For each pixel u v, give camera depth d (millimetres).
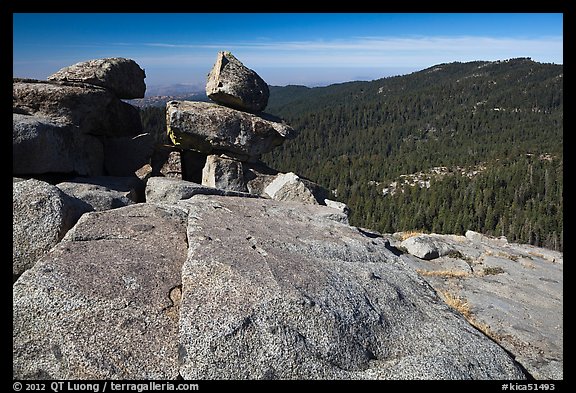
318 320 6957
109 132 17344
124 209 10258
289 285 7512
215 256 7973
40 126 12156
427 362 7070
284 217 11906
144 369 6000
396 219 101188
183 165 18234
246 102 18250
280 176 17328
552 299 13289
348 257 10023
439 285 13938
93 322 6379
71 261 7473
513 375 7574
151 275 7590
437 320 8562
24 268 8234
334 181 141250
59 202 9117
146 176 16391
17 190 9055
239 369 6098
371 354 7109
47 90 14141
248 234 9688
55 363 5961
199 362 6027
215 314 6535
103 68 16281
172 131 17062
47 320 6324
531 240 86188
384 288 8984
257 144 17828
